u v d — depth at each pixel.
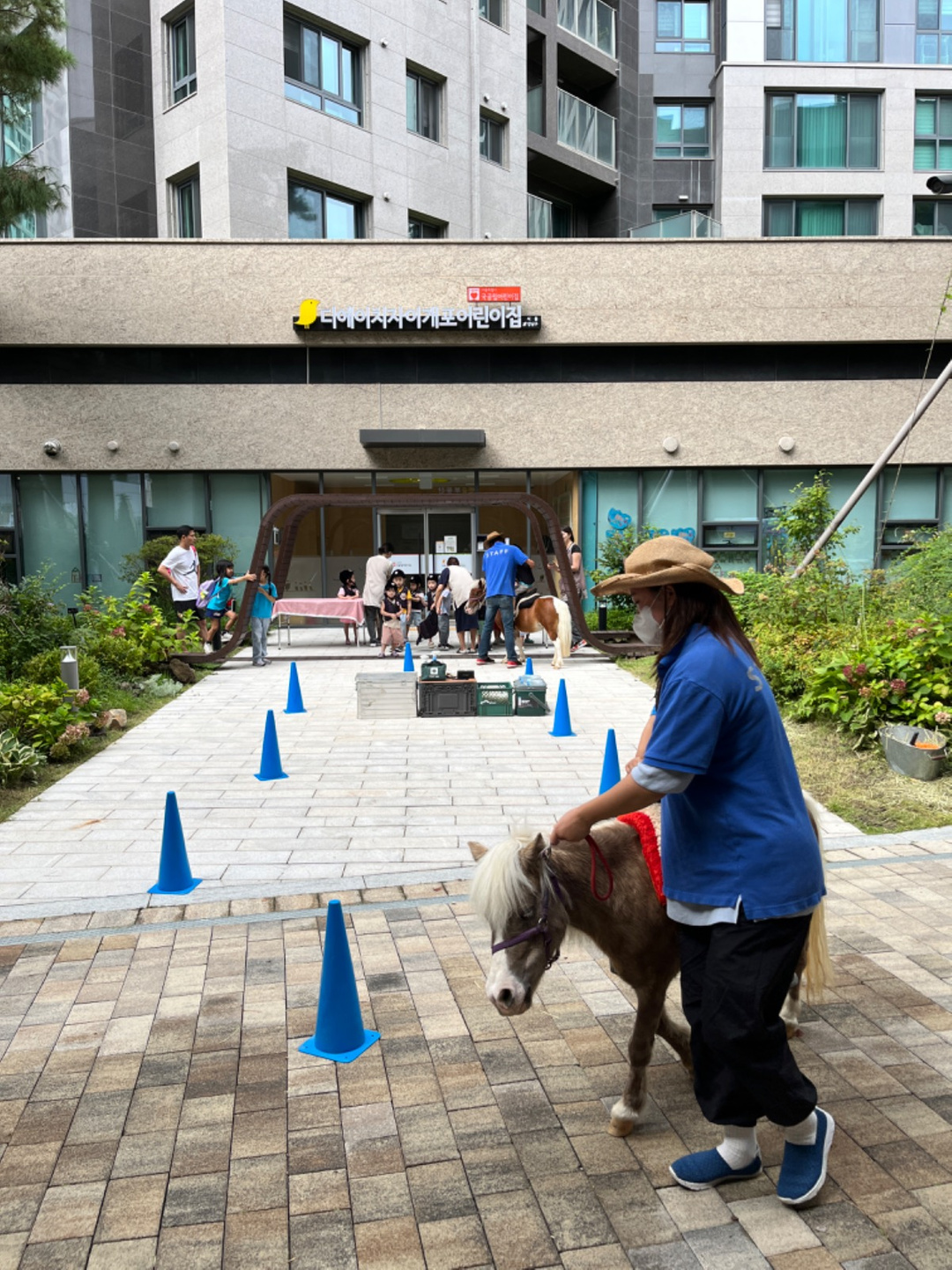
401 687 10.13
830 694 8.02
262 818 6.43
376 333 18.41
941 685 7.50
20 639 11.27
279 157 18.97
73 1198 2.63
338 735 9.20
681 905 2.47
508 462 18.95
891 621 9.48
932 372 18.94
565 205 27.66
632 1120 2.85
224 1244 2.44
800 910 2.34
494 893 2.33
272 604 14.22
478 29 22.55
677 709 2.30
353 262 18.38
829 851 5.54
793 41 25.50
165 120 19.77
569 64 25.81
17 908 4.84
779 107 25.53
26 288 17.86
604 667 13.49
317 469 18.73
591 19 25.84
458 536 19.78
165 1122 2.99
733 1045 2.29
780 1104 2.35
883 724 7.57
